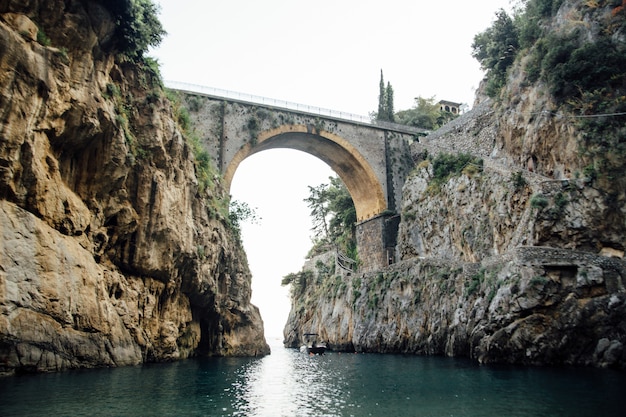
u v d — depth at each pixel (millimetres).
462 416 13859
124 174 24453
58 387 16000
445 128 52906
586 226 30516
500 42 47250
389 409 15070
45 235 18859
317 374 25891
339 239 72625
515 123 40188
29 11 19641
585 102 33000
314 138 51656
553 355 26516
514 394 17422
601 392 17625
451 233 44812
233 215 46219
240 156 45812
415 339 40969
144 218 26250
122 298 24422
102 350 21609
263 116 47781
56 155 21141
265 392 18781
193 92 45094
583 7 35812
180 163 30156
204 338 38406
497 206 38250
